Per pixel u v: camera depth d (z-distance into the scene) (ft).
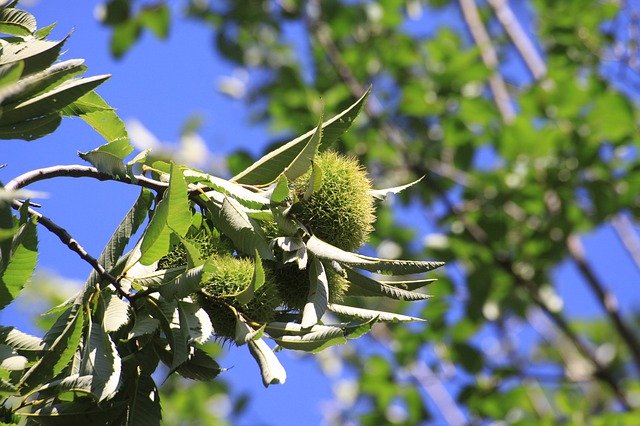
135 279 9.00
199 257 8.93
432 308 26.17
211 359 9.22
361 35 29.66
